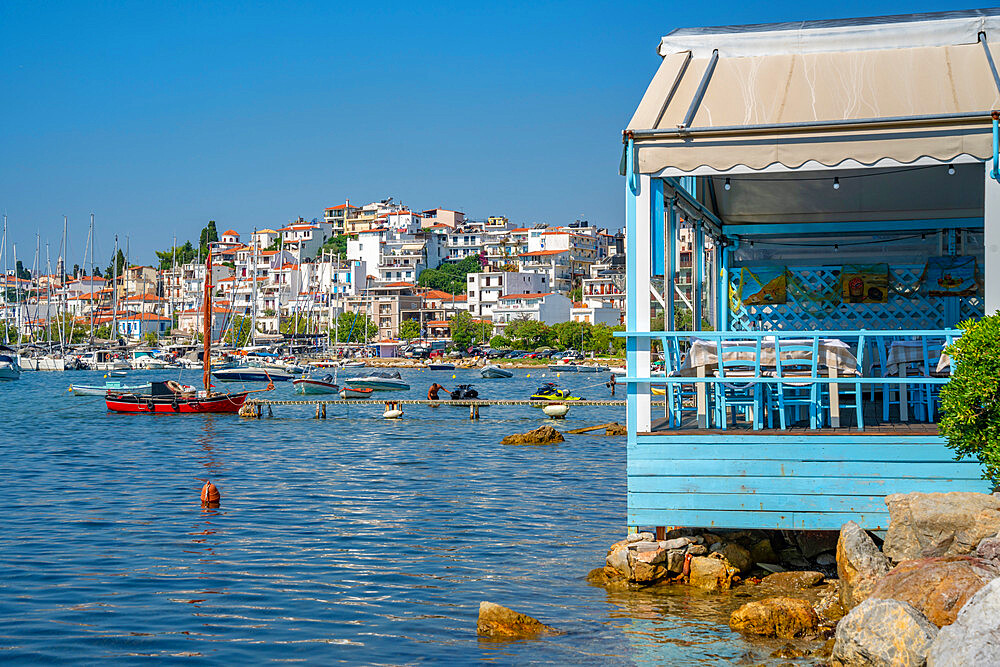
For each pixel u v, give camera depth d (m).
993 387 10.88
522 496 24.55
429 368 138.00
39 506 23.12
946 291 17.44
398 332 184.62
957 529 10.93
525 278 189.62
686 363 13.42
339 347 159.88
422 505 23.14
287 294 196.00
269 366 122.06
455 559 16.92
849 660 9.62
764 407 13.92
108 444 40.59
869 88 12.34
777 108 12.31
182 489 26.30
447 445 39.25
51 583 15.30
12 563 16.69
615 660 11.06
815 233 18.30
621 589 14.05
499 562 16.64
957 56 12.64
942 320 17.53
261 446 39.41
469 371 133.62
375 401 53.59
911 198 16.64
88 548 18.00
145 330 185.50
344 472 30.17
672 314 14.93
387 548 17.95
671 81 13.05
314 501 23.92
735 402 13.34
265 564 16.66
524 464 32.03
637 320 12.59
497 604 12.80
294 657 11.72
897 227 18.03
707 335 12.52
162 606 13.97
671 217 14.78
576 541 18.47
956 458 11.98
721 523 12.52
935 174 14.92
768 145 11.81
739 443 12.51
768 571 13.91
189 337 173.00
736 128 11.83
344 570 16.16
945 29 12.97
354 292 198.75
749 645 11.24
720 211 17.95
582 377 110.25
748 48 13.52
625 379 12.70
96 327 177.62
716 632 11.74
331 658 11.66
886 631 9.31
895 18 13.62
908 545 11.44
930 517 11.05
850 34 13.27
